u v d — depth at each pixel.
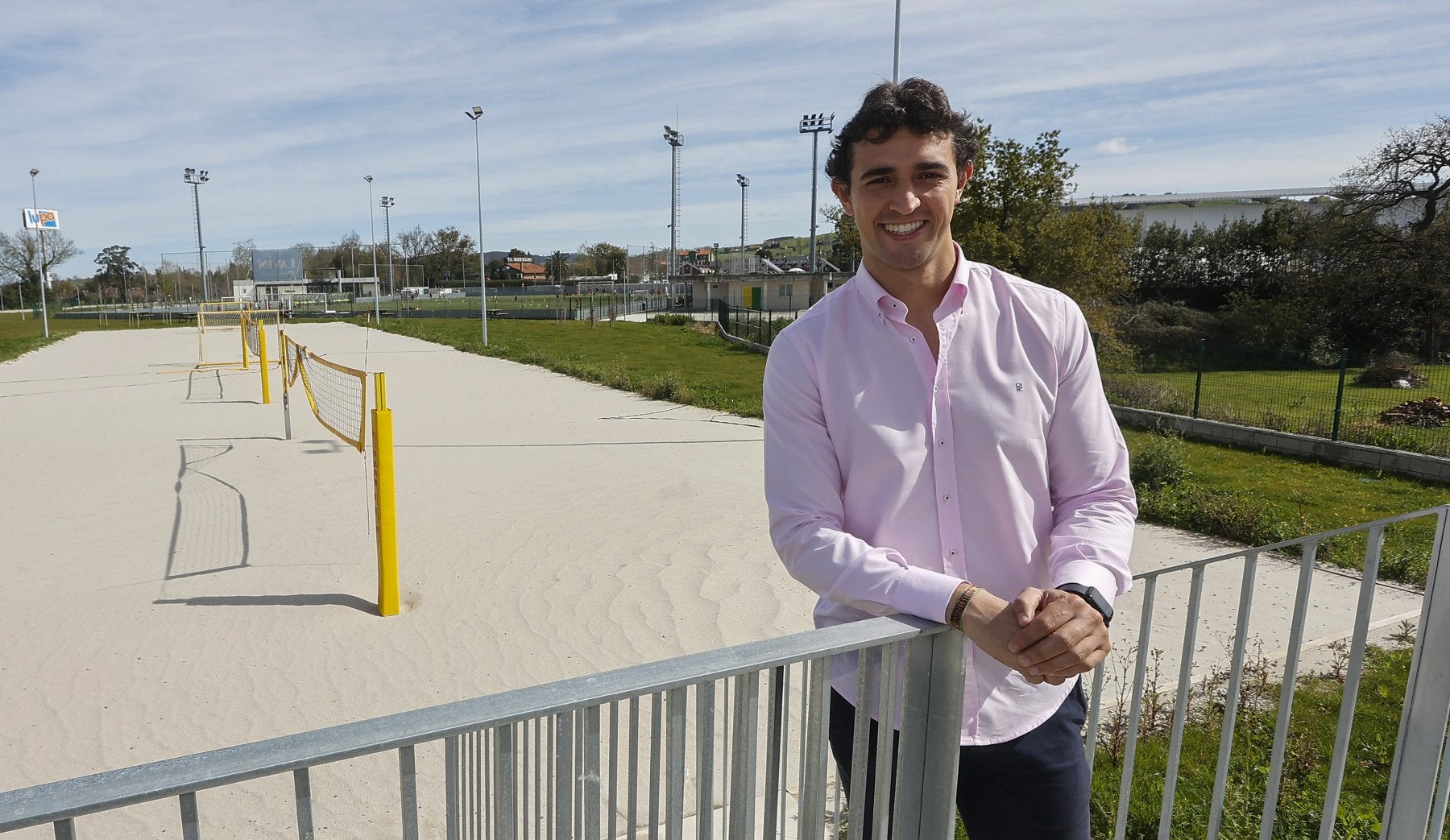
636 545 7.50
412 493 9.56
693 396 17.52
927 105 1.50
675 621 5.84
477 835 2.15
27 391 20.25
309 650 5.46
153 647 5.53
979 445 1.52
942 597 1.34
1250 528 7.94
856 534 1.60
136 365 26.03
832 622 1.63
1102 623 1.35
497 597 6.34
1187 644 2.04
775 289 59.72
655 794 1.25
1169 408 15.12
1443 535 1.61
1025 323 1.57
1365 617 1.78
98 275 92.38
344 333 40.44
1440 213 29.47
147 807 3.84
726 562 7.00
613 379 20.20
